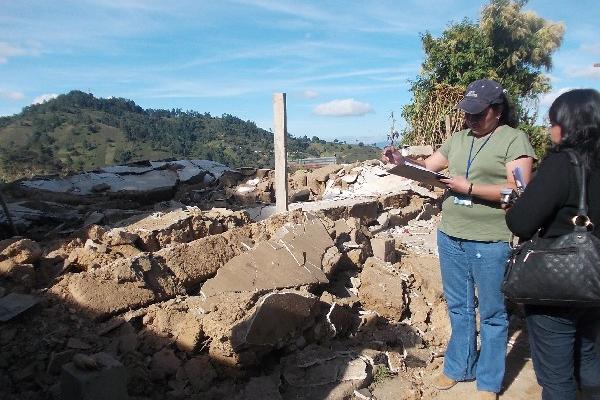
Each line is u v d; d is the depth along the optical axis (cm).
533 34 1836
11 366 333
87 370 292
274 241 482
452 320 370
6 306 359
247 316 375
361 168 1086
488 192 315
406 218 913
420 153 1055
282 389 355
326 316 422
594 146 244
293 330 385
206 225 551
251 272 443
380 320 469
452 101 1312
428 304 500
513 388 367
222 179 1052
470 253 338
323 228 520
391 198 938
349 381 363
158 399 339
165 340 373
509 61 1794
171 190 941
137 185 927
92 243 446
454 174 342
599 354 280
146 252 461
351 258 530
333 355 390
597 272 236
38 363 336
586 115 244
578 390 291
